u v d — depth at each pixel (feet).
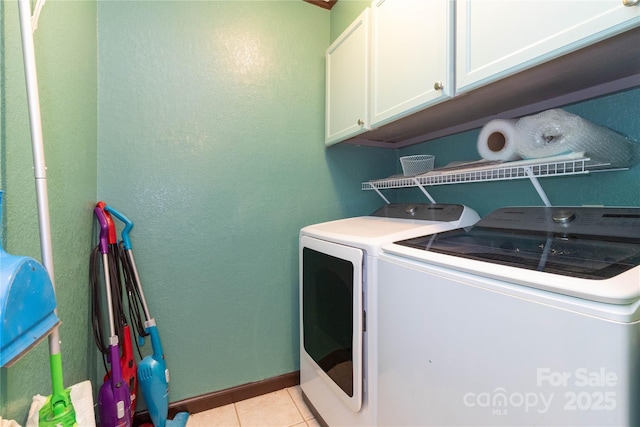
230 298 5.41
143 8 4.68
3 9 2.35
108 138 4.52
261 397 5.56
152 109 4.78
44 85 2.99
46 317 2.10
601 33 2.08
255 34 5.47
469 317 2.25
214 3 5.15
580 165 2.94
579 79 3.04
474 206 5.06
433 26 3.43
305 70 5.94
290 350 5.93
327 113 5.92
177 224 5.00
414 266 2.78
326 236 4.25
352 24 4.99
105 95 4.49
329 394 4.33
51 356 2.35
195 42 5.03
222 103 5.25
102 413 3.94
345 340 3.78
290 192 5.86
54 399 2.35
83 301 3.91
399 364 2.97
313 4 6.02
